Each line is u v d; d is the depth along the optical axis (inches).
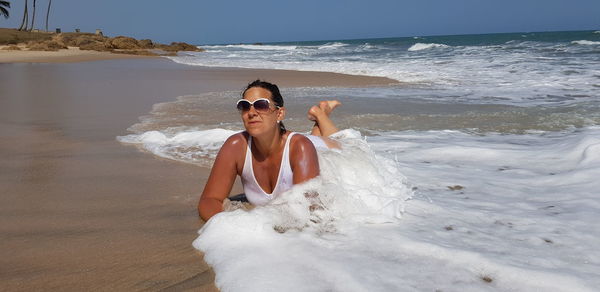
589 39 1808.6
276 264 88.5
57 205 131.6
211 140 217.2
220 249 97.0
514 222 114.1
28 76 594.2
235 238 100.4
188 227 115.0
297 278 82.7
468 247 97.6
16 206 130.6
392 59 981.2
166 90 439.8
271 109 111.3
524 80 477.4
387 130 242.2
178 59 1217.4
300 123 260.7
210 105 335.3
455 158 183.0
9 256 98.0
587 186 140.3
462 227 110.1
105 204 133.1
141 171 169.2
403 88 450.6
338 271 84.4
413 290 78.7
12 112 303.1
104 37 2482.8
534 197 134.9
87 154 194.5
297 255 92.2
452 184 148.7
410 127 249.8
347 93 412.2
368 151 145.3
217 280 85.7
